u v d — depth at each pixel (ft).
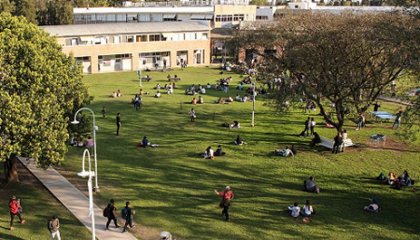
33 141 73.77
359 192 83.51
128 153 105.40
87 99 89.97
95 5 406.82
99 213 73.10
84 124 88.12
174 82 209.67
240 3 369.71
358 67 103.24
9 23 82.07
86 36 239.71
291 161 100.58
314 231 68.13
